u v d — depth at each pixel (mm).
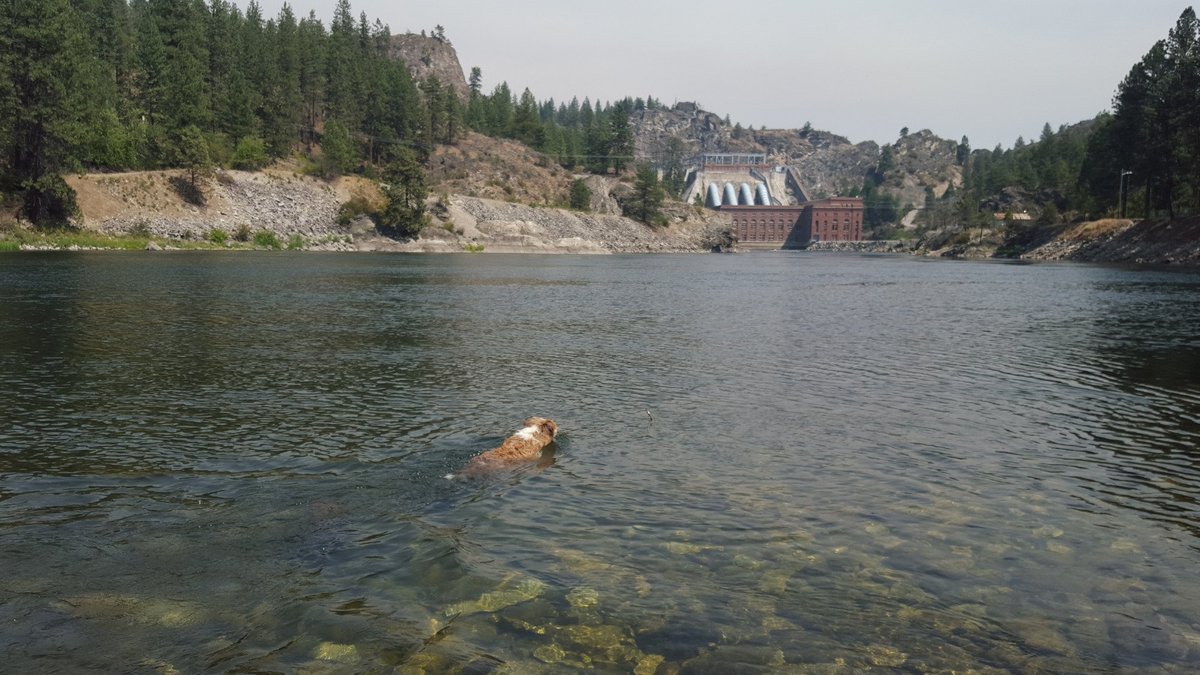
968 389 20500
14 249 91562
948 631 7438
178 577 8312
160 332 29828
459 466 12891
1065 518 10781
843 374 22766
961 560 9227
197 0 182000
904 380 21797
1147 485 12352
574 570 8719
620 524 10289
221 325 32500
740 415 17234
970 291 63594
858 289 66938
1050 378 22203
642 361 25016
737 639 7195
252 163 149875
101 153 120750
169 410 16938
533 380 21406
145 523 9953
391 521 10258
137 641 6887
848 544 9688
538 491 11680
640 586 8328
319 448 13914
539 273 88938
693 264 138125
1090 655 7039
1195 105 116562
